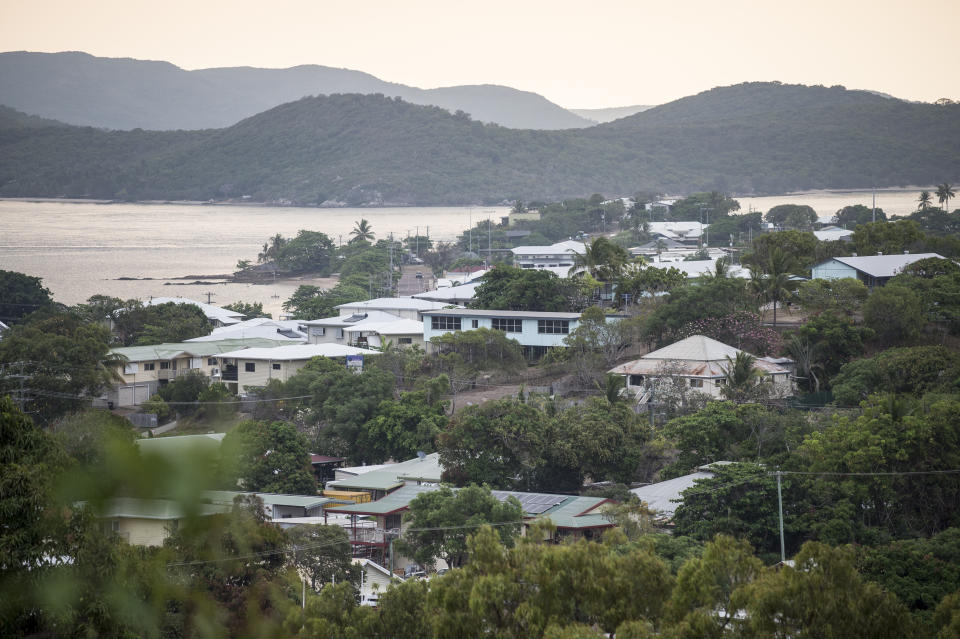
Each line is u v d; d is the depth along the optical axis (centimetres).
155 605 2602
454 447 7219
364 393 9069
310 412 9400
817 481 5972
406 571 5856
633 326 10494
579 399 9200
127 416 9975
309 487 7344
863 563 5000
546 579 3011
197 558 2678
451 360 10425
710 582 3070
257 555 4031
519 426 7181
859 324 10388
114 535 2639
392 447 8481
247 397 10338
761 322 10700
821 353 9750
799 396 8788
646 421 7681
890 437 6216
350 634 3559
